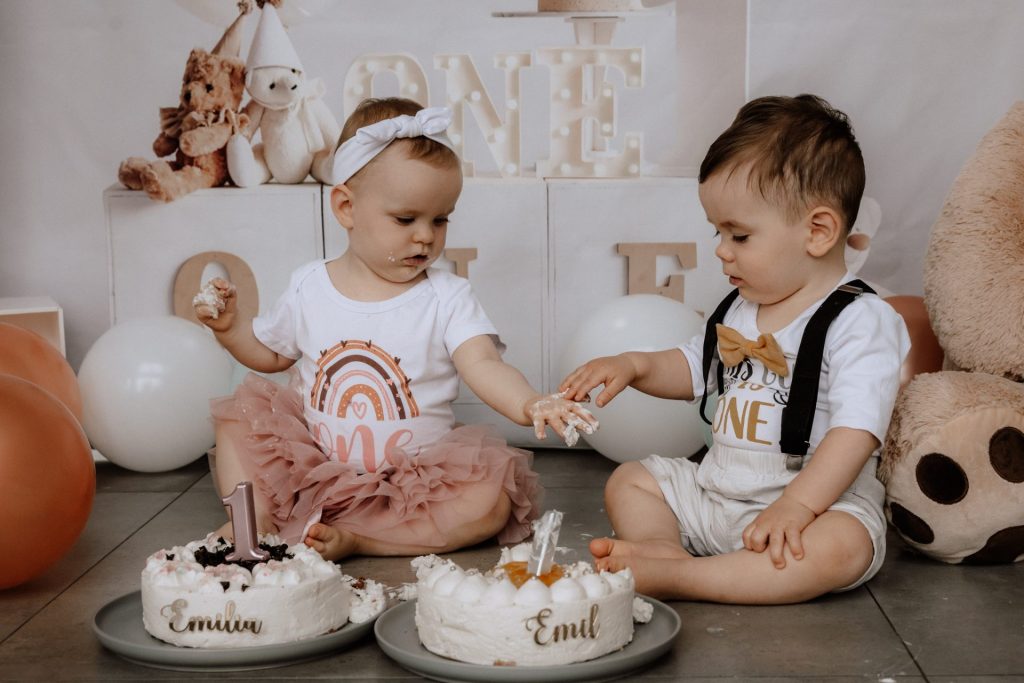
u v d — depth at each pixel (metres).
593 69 2.88
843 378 1.70
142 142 2.92
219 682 1.40
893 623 1.58
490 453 1.96
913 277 2.84
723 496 1.81
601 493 2.34
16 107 2.90
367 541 1.91
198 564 1.51
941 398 1.85
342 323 2.00
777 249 1.74
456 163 1.94
